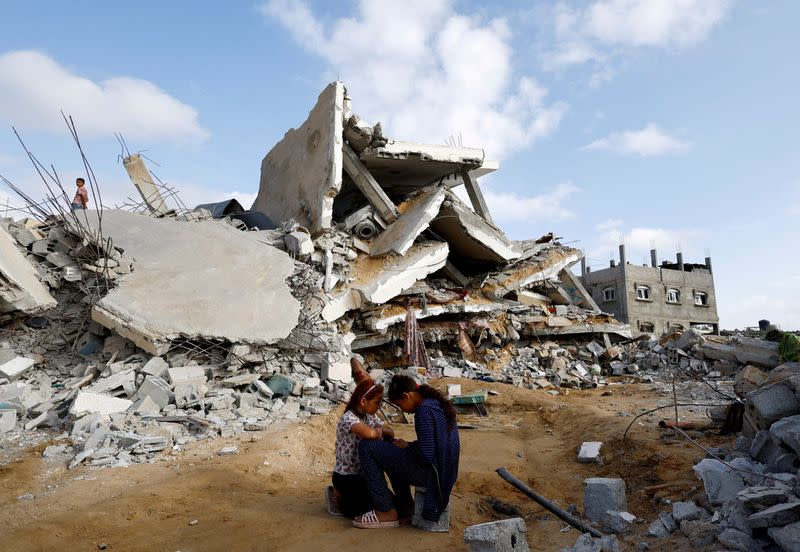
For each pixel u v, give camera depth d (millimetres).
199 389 8633
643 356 18562
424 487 4312
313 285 13844
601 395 13445
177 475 5531
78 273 11047
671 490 4953
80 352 10102
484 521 4672
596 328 21031
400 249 16484
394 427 9656
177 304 10312
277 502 5004
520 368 18188
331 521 4480
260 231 15367
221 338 9914
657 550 3799
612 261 44781
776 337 14852
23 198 11688
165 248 12172
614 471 6051
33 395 8281
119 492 5078
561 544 4156
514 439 8430
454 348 18328
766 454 4672
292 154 19750
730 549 3408
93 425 7016
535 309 21078
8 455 6340
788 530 3184
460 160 20188
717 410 7172
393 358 16891
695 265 47906
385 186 23141
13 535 4086
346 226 17672
